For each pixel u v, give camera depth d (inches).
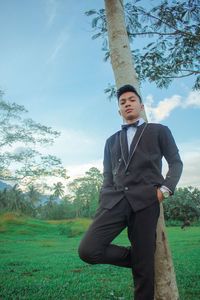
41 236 901.2
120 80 108.4
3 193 1670.8
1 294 116.4
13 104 652.1
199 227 1132.5
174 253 319.9
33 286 136.6
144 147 70.1
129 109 77.2
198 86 187.0
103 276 173.0
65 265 238.5
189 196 1364.4
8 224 1062.4
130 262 68.9
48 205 2559.1
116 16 117.6
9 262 265.9
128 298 112.1
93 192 2327.8
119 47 112.7
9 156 629.6
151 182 65.4
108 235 63.6
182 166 68.0
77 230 1009.5
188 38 173.9
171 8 160.2
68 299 111.1
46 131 674.2
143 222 62.7
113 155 77.2
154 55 186.4
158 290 84.2
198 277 161.6
